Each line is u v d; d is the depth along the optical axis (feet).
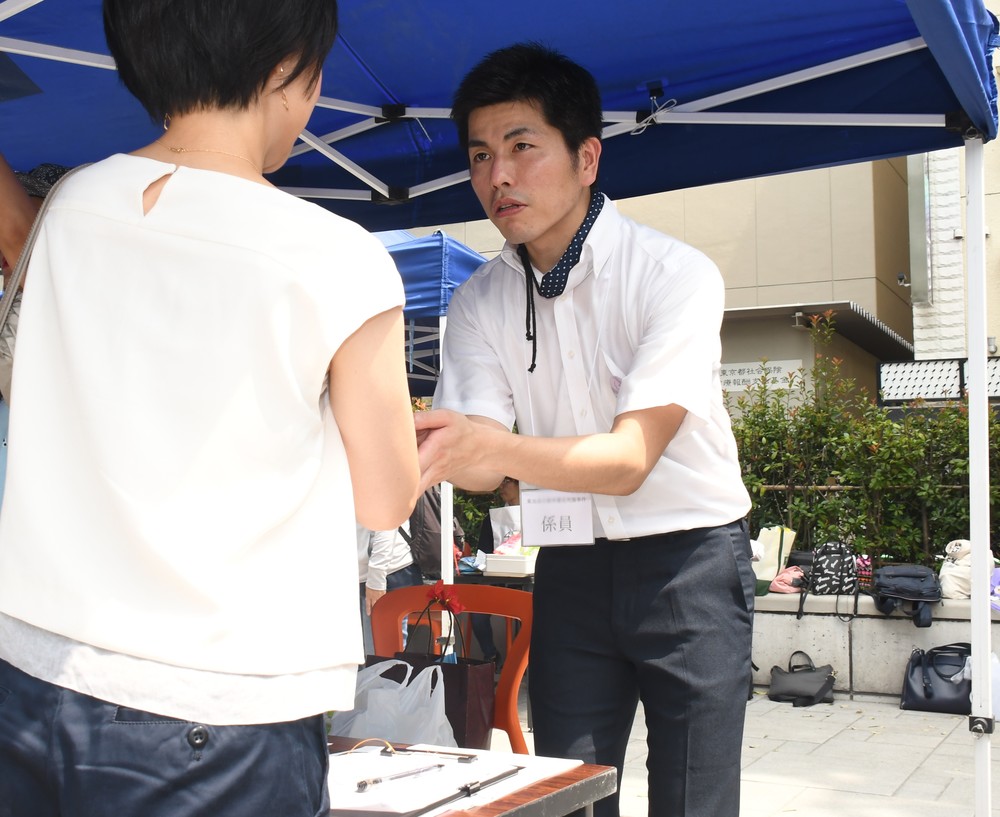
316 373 3.42
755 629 22.44
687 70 9.16
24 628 3.39
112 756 3.15
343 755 5.24
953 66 7.48
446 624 16.84
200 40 3.57
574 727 7.14
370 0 7.95
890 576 21.43
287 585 3.40
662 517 6.92
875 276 42.34
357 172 10.46
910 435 23.43
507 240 7.28
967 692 19.90
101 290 3.51
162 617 3.26
